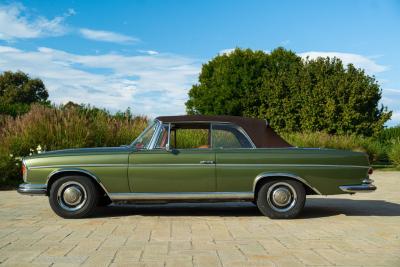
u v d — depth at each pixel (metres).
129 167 7.54
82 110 17.55
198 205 9.49
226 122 7.73
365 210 8.78
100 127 15.93
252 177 7.52
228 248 5.47
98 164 7.56
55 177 7.73
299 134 24.83
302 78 32.81
